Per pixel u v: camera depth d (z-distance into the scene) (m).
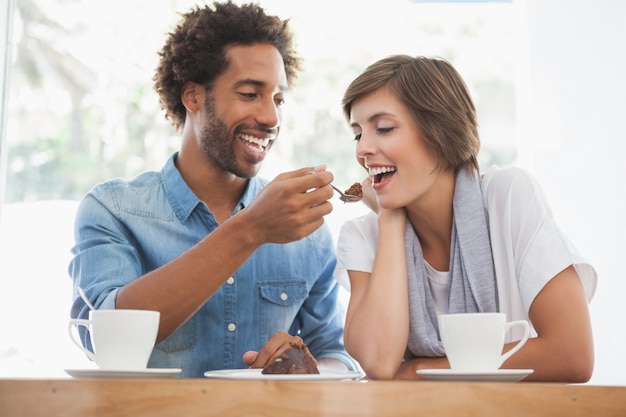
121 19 5.54
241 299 1.87
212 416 0.92
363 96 1.64
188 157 1.93
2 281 2.99
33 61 5.52
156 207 1.89
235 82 1.84
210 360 1.82
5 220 3.02
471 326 1.11
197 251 1.49
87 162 5.59
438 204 1.67
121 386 0.92
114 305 1.55
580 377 1.41
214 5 1.94
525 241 1.53
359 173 5.24
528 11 2.62
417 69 1.63
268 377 1.06
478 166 1.68
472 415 0.96
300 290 1.93
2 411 0.92
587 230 2.49
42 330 2.98
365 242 1.75
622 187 2.46
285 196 1.41
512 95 5.80
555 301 1.44
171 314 1.50
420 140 1.62
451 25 5.66
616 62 2.50
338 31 5.32
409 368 1.56
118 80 5.58
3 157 2.55
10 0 2.52
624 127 2.47
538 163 2.59
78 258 1.79
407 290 1.63
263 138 1.88
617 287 2.43
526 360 1.41
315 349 1.98
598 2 2.53
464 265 1.62
